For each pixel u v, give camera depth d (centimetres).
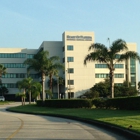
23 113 3903
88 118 2462
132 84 11150
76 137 1462
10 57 11375
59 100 4572
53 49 10694
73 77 10338
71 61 10338
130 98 3309
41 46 11175
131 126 1648
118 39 4169
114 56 4178
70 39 10362
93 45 4206
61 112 3497
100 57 4166
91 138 1430
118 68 10969
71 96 10288
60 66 6184
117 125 1806
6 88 10925
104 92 9194
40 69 6038
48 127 1969
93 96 8844
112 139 1402
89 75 10419
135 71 11206
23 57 11450
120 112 3044
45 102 5059
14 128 1903
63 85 10656
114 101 3609
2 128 1908
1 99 9931
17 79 11362
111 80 4150
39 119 2741
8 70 11331
